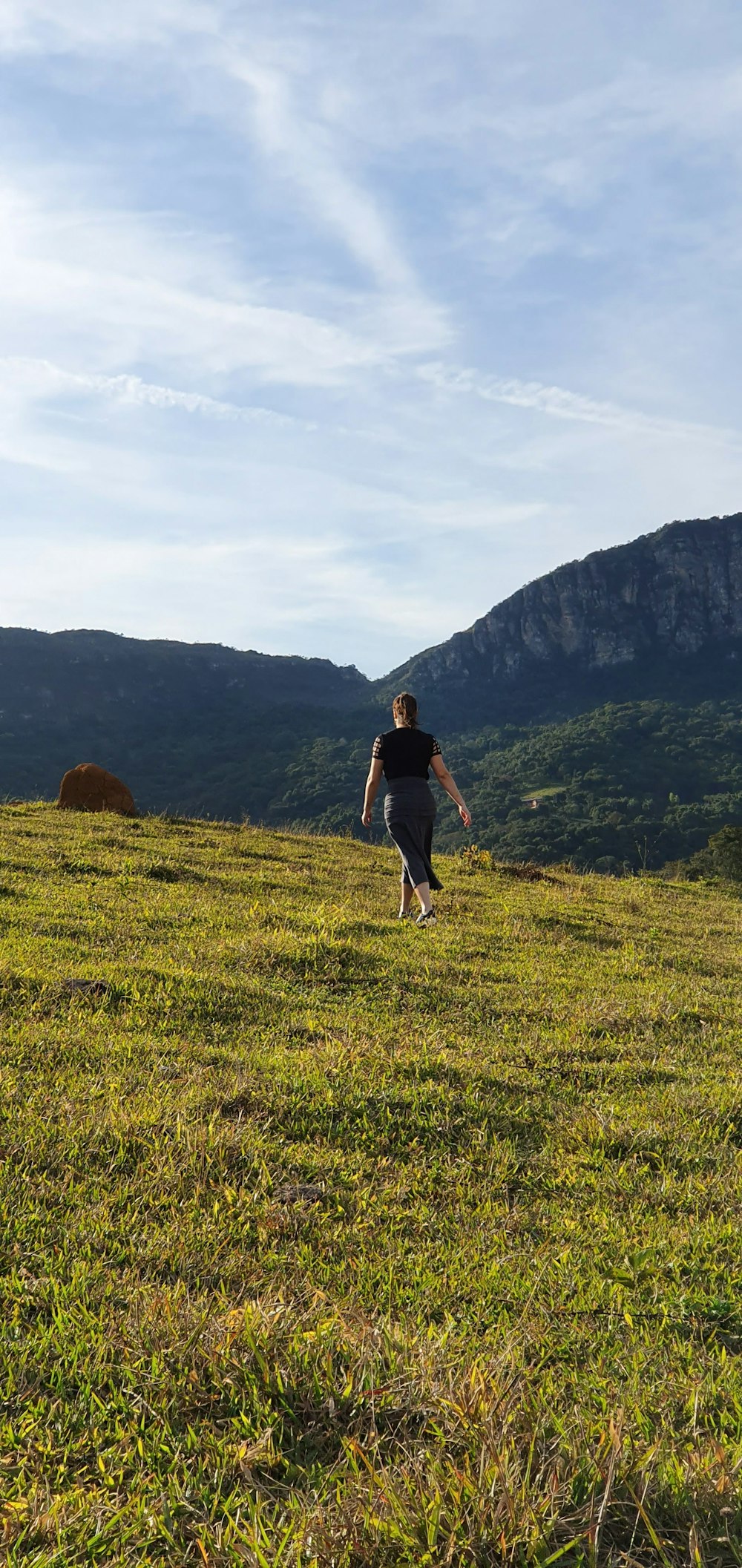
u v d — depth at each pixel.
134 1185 3.39
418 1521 1.77
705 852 61.12
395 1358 2.34
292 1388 2.25
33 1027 4.98
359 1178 3.66
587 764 151.12
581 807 123.38
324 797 140.50
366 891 11.17
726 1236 3.39
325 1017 5.68
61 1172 3.43
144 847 12.82
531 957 8.19
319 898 10.30
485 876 14.42
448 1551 1.70
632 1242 3.30
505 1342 2.54
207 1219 3.20
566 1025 6.12
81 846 12.29
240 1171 3.61
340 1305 2.68
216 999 5.81
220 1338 2.43
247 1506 1.89
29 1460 2.03
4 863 10.24
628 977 7.91
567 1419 2.13
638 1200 3.70
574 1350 2.60
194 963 6.64
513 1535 1.74
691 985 7.78
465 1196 3.62
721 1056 5.79
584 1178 3.89
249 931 7.87
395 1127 4.21
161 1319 2.53
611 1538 1.81
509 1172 3.89
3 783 167.50
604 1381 2.38
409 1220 3.38
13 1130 3.69
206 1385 2.29
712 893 16.81
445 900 11.09
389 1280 2.92
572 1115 4.56
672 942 10.23
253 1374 2.28
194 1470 2.03
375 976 6.68
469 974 7.19
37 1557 1.75
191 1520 1.88
